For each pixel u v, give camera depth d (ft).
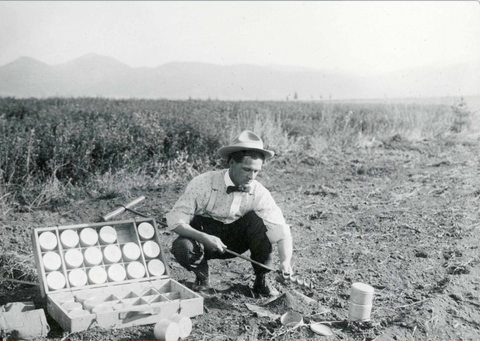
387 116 56.54
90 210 23.31
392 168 34.40
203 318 12.96
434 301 14.25
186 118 38.14
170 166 30.48
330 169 34.27
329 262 17.69
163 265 14.26
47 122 37.01
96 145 29.37
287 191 28.22
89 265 13.62
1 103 69.62
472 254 18.17
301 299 14.32
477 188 28.22
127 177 27.45
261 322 12.84
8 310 12.49
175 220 13.76
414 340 12.36
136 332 11.84
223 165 32.24
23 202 23.88
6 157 25.00
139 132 32.68
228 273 16.55
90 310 12.27
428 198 26.37
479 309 14.19
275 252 18.61
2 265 16.38
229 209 14.06
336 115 58.08
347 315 13.58
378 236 20.40
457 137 50.01
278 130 41.42
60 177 27.35
